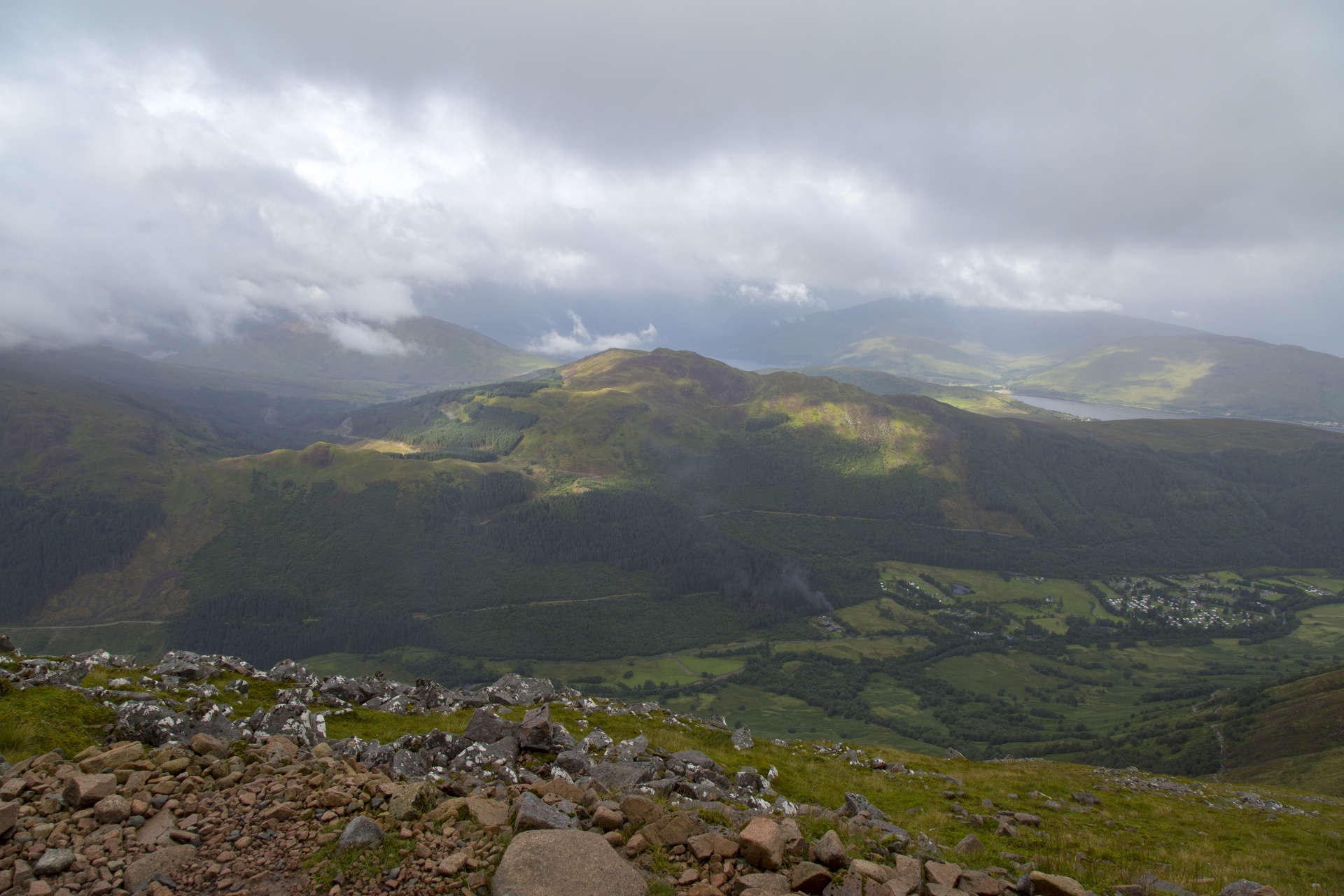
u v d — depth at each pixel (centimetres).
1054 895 1277
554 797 1434
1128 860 1983
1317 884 2017
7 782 1230
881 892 1175
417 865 1096
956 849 1842
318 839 1167
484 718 2061
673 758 2144
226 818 1238
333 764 1521
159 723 1598
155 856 1082
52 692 1733
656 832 1279
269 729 1797
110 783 1265
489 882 1055
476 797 1355
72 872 1038
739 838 1263
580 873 1053
